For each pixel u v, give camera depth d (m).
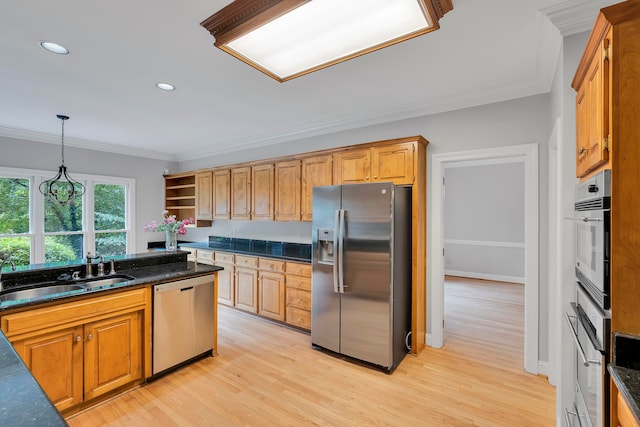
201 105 3.21
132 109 3.32
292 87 2.75
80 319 2.06
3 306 1.74
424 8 1.43
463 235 6.63
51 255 4.54
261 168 4.21
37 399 0.78
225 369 2.70
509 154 2.77
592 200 1.23
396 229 2.77
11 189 4.22
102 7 1.65
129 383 2.37
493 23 1.80
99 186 5.07
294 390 2.39
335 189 2.97
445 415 2.10
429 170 3.15
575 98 1.73
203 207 5.07
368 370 2.70
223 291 4.49
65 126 3.99
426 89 2.79
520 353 3.02
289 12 1.46
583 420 1.40
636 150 1.04
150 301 2.46
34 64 2.30
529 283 2.64
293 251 4.36
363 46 1.77
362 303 2.78
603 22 1.09
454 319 4.01
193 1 1.60
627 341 1.04
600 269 1.12
